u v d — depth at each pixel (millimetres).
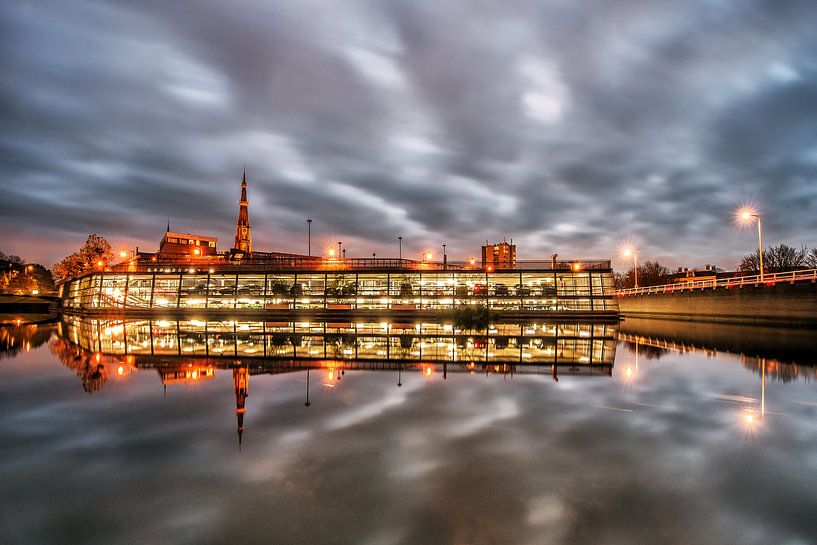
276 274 51500
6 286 92562
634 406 10148
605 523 5105
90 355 18672
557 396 11086
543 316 46281
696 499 5680
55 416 9406
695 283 43500
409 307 48656
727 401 10617
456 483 6113
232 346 22016
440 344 22953
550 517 5230
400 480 6203
